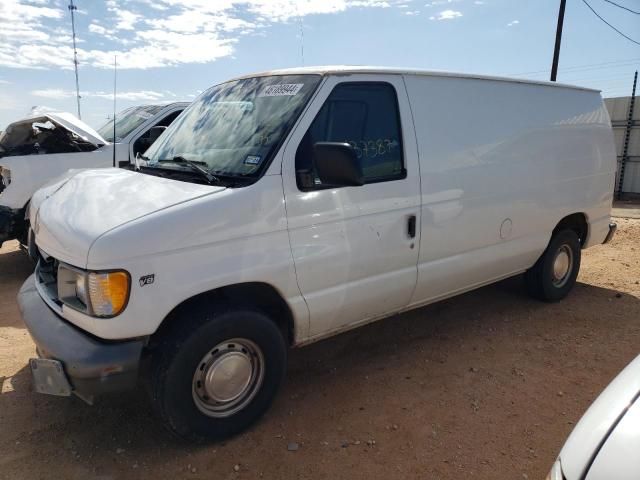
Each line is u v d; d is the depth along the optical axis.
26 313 3.21
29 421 3.44
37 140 7.41
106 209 3.01
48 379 2.88
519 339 4.72
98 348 2.76
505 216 4.62
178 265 2.83
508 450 3.17
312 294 3.41
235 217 3.00
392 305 3.98
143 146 5.73
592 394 3.81
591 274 6.79
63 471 2.98
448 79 4.21
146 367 3.01
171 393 2.91
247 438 3.27
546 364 4.26
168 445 3.21
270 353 3.26
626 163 15.98
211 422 3.11
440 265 4.15
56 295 3.22
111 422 3.44
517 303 5.59
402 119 3.81
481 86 4.44
